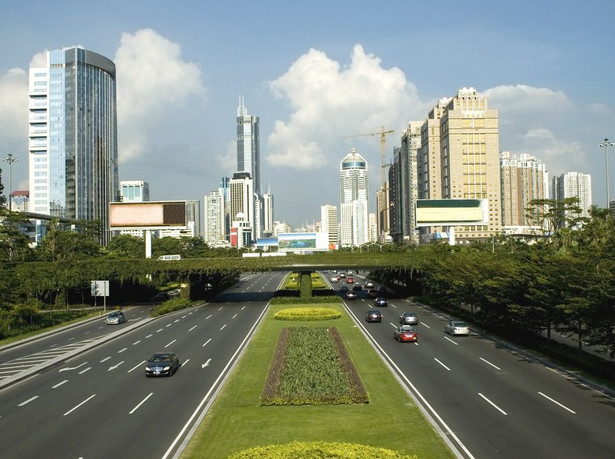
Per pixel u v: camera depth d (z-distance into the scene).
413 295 104.44
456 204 110.69
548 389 35.88
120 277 93.44
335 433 27.33
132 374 42.22
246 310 86.69
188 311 88.00
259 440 26.55
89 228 138.88
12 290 69.69
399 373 40.81
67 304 96.56
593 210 80.00
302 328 60.62
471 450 25.03
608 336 37.47
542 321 48.28
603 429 27.72
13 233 94.38
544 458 24.00
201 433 27.70
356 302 96.00
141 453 25.34
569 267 42.97
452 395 34.50
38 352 53.53
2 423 30.44
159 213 105.31
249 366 43.38
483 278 60.44
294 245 149.00
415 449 25.09
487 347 51.94
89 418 30.92
